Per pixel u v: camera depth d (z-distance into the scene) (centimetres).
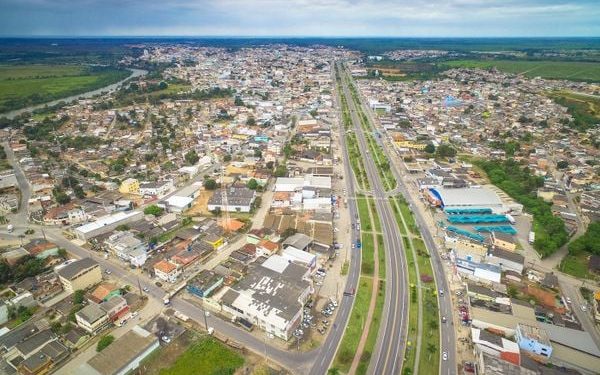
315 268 16525
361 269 16600
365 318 13725
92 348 12344
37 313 13875
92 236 18550
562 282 16025
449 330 13200
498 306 13925
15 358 11838
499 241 18138
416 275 16188
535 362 11575
